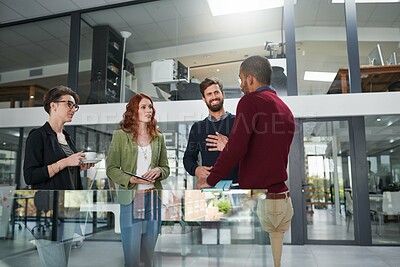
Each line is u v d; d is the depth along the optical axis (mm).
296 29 6199
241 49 6359
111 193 1531
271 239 1419
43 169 1797
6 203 1573
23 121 6480
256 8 6430
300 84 5969
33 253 1543
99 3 6816
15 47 7430
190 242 1454
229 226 1434
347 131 5691
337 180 5629
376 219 5457
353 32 5953
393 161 5531
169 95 6363
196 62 6453
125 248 1496
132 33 6820
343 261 4156
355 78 5805
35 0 6641
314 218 5590
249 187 1485
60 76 7074
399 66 5871
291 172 5645
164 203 1479
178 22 6715
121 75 6668
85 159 1917
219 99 2301
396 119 5602
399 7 6066
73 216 1546
